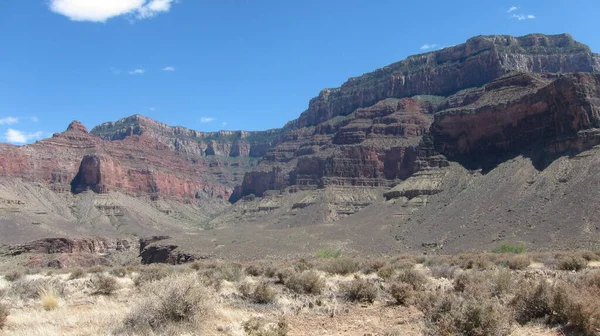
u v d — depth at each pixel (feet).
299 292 83.25
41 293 74.02
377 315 61.52
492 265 122.83
